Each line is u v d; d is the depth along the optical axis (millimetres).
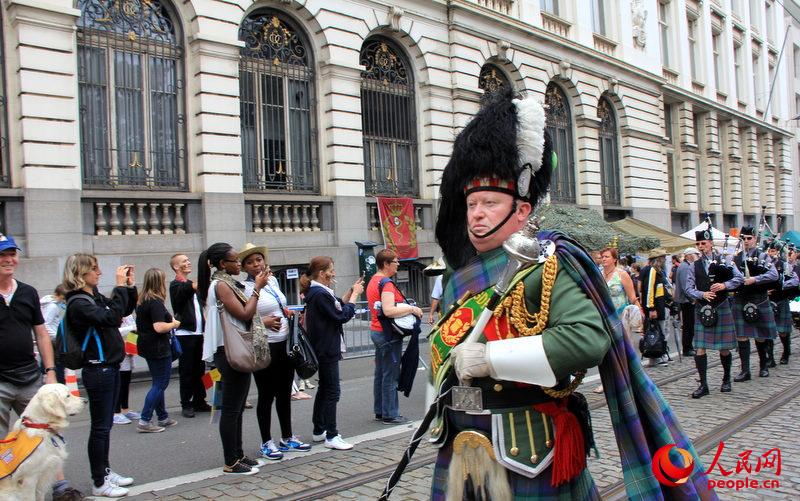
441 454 2234
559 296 1962
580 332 1853
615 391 2031
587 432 2172
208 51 12289
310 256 13695
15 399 4605
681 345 12125
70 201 10562
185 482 4973
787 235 19250
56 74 10523
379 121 15695
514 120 2146
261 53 13633
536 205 2297
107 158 11359
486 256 2207
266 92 13680
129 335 7355
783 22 37969
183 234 11969
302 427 6734
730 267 7469
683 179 26672
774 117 35312
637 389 2084
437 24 16562
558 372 1846
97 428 4766
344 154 14469
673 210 25609
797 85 39250
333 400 5832
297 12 14070
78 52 11086
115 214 11273
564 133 20859
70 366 4738
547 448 2016
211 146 12289
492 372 1914
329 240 14266
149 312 6762
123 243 11164
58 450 4207
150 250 11477
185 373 7559
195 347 7676
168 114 12211
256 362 4984
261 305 5559
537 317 1971
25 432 4047
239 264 5254
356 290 6312
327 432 5801
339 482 4809
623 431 2021
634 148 23281
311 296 5863
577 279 1997
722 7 30625
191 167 12344
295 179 14094
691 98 26844
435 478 2230
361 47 15391
